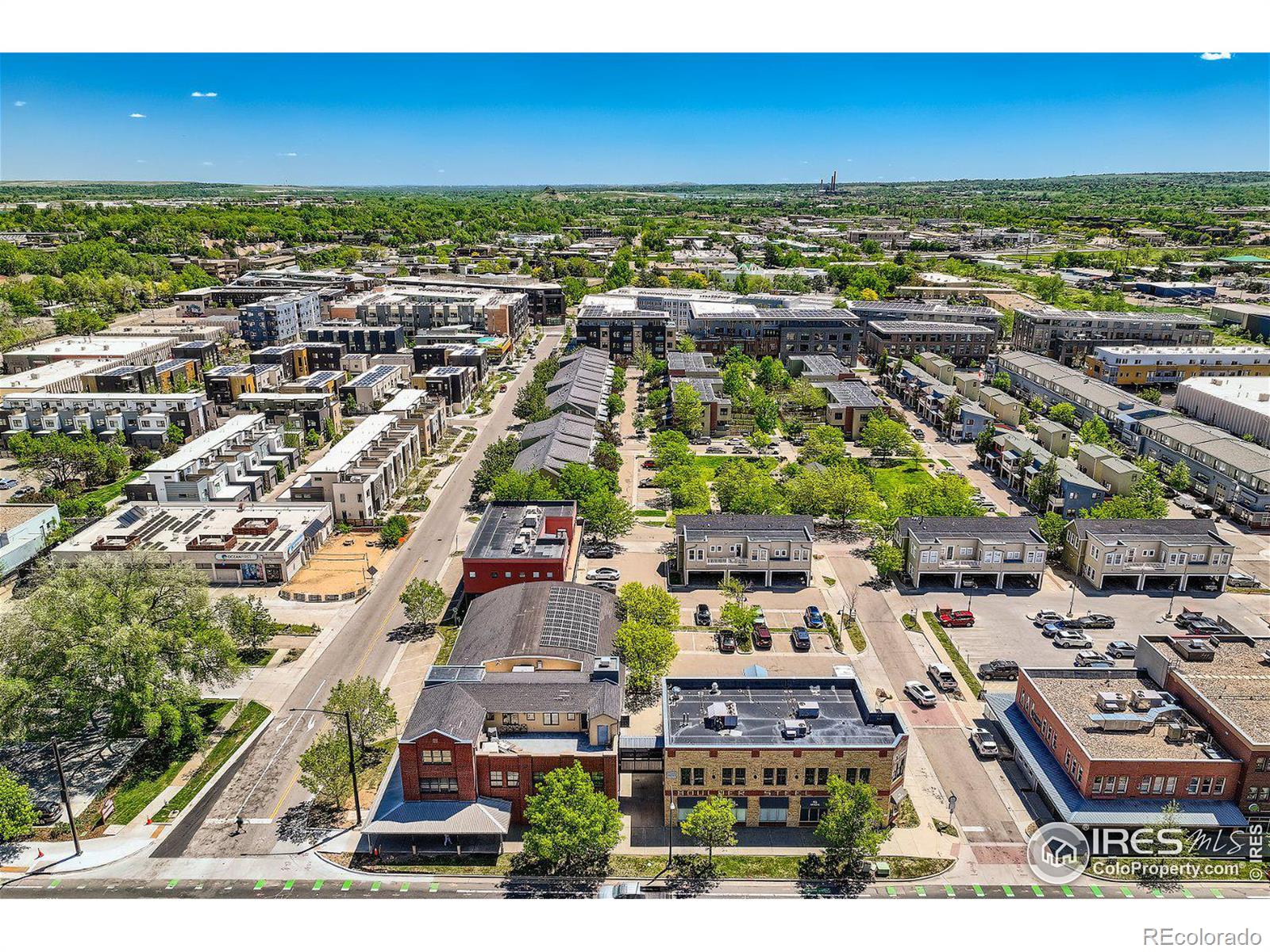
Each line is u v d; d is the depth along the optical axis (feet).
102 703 313.32
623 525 483.51
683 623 411.54
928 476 609.83
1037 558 441.27
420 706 284.82
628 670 340.80
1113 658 375.25
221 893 249.75
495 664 326.85
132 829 277.85
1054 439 615.57
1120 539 444.55
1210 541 441.68
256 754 315.58
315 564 472.03
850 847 255.50
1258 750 264.93
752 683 310.24
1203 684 299.38
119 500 555.69
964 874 259.60
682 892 250.98
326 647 386.93
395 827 264.11
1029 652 385.91
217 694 350.84
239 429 610.24
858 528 524.93
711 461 648.38
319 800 291.99
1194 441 585.63
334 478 526.16
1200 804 273.54
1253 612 422.00
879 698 351.87
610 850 269.23
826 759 274.36
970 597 437.17
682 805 280.92
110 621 304.91
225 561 444.55
